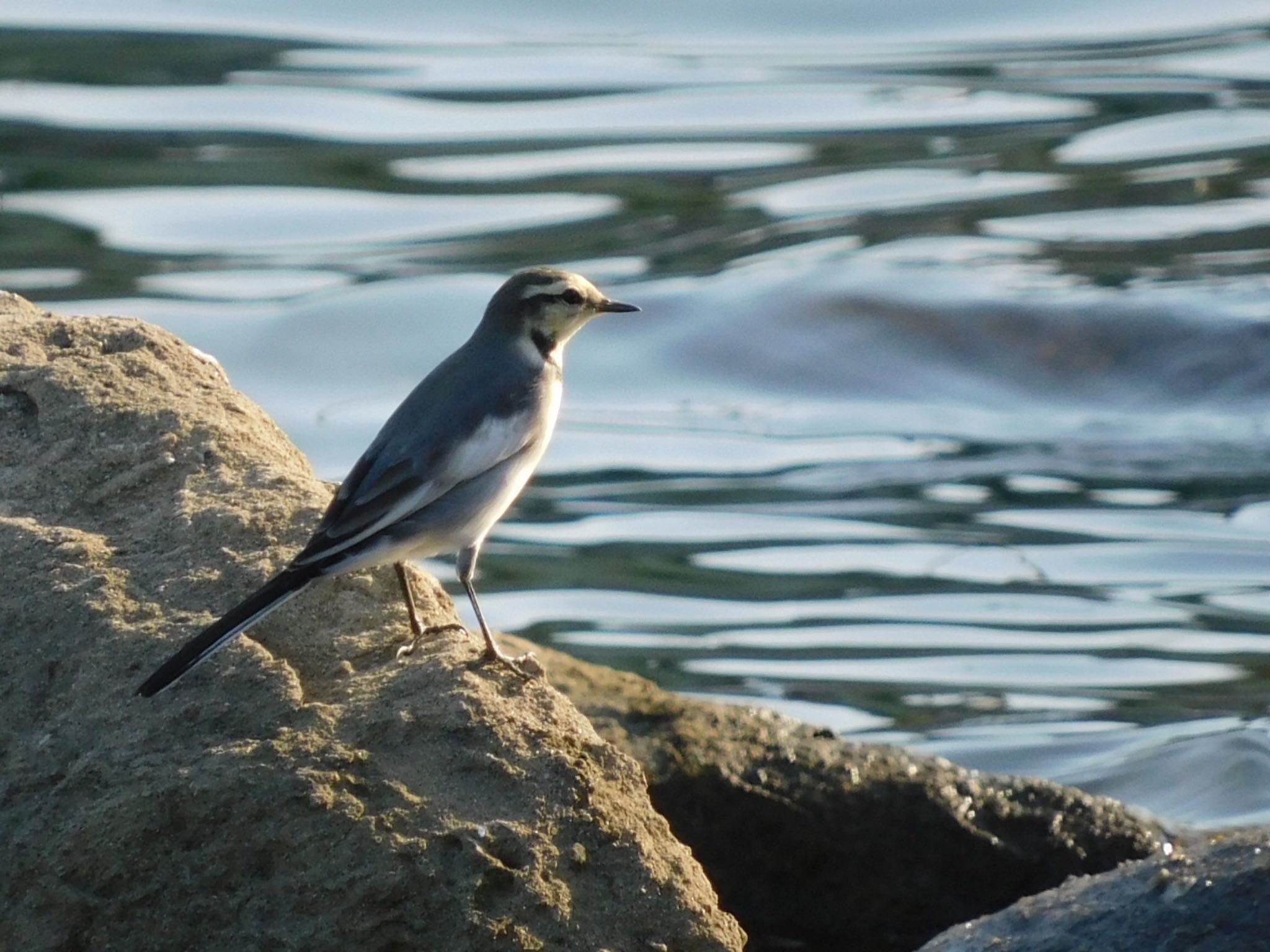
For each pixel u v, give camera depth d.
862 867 11.12
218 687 7.98
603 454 19.95
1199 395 21.05
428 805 7.59
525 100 28.20
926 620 15.99
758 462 19.67
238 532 8.70
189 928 7.51
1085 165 26.28
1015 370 21.50
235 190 25.48
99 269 23.28
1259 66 29.09
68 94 27.88
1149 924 8.46
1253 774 13.11
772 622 15.95
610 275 23.84
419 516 9.09
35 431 9.36
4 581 8.45
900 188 25.89
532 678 8.29
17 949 7.60
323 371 21.20
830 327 22.52
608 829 7.69
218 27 30.48
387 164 25.95
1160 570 16.92
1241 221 24.44
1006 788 11.36
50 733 7.98
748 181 25.88
